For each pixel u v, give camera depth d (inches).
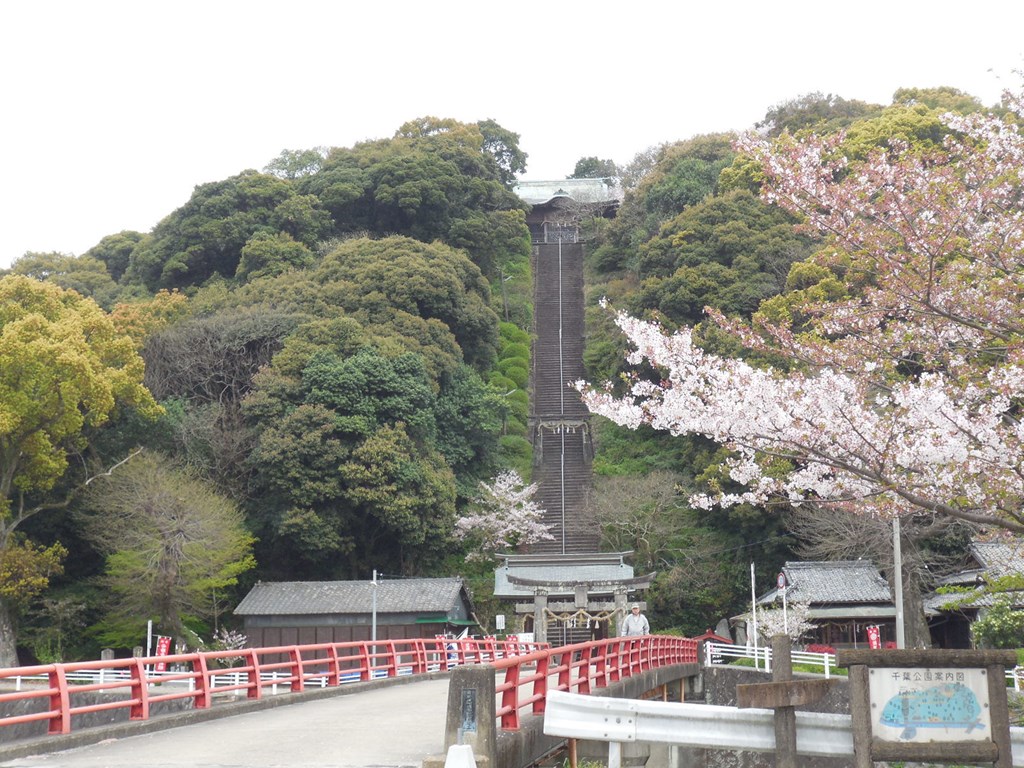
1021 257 482.6
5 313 1467.8
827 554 1545.3
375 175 2738.7
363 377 1734.7
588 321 2760.8
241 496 1697.8
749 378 496.4
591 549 1909.4
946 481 456.4
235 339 1879.9
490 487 1942.7
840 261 525.0
